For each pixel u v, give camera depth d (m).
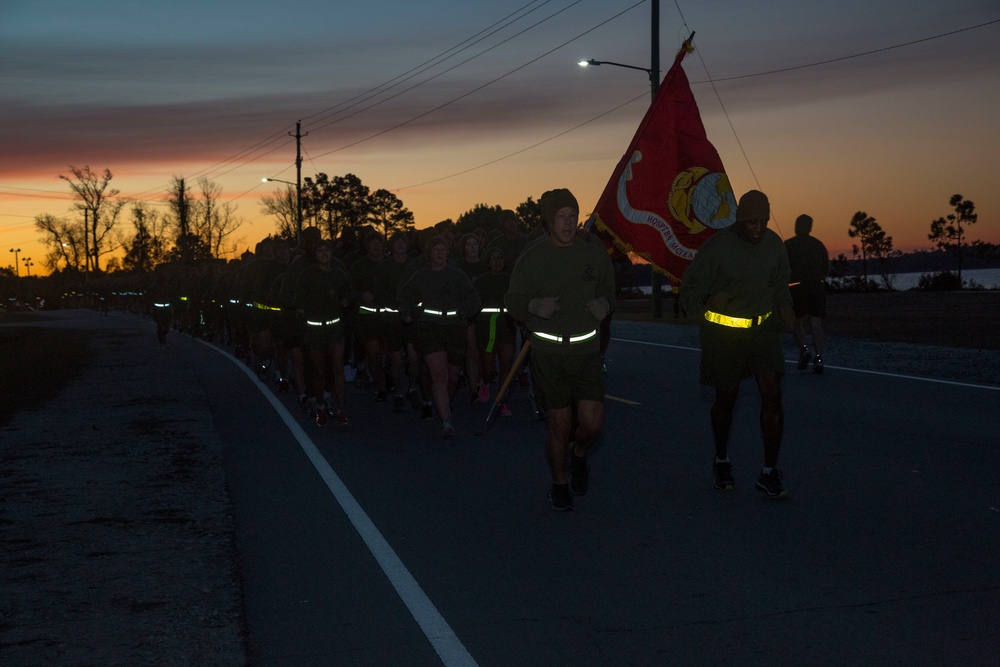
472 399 12.77
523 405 12.66
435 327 10.30
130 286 67.00
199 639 4.82
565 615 5.04
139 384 16.34
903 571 5.52
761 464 8.48
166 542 6.53
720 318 7.24
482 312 12.40
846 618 4.86
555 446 7.04
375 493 7.88
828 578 5.45
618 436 10.02
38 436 10.91
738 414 11.05
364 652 4.62
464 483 8.16
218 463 9.19
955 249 71.00
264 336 15.32
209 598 5.41
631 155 9.61
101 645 4.75
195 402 13.74
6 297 126.44
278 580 5.72
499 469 8.70
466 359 12.76
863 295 39.66
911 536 6.20
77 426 11.62
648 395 12.95
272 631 4.91
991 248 70.56
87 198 103.00
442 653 4.59
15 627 5.00
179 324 34.91
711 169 9.72
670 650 4.55
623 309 36.22
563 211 6.73
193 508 7.45
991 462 8.27
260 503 7.61
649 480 8.02
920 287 43.03
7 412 13.04
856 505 7.00
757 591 5.29
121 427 11.49
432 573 5.79
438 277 10.34
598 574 5.67
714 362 7.33
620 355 18.47
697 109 9.64
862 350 17.16
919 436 9.46
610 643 4.65
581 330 6.87
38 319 55.66
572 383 6.97
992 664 4.29
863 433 9.70
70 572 5.91
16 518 7.20
